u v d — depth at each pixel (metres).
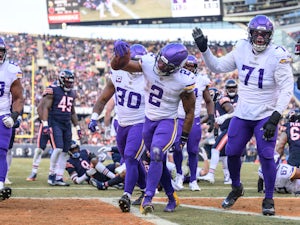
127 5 46.44
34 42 50.59
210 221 5.91
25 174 16.55
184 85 6.69
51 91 12.61
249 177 16.22
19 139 40.97
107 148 12.65
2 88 7.30
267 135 6.79
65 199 8.47
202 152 13.92
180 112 10.77
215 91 13.41
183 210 7.09
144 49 7.52
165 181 6.94
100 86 47.44
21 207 7.17
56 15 47.31
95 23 47.06
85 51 50.91
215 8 45.00
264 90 7.04
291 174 9.84
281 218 6.30
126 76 7.48
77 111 44.94
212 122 11.64
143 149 7.26
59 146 12.27
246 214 6.70
